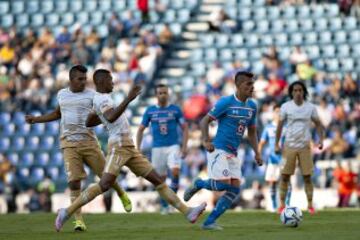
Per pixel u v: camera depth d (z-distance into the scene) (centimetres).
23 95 9106
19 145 8744
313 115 4750
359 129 8075
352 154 7675
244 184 7369
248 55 9469
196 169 7456
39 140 8731
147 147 7981
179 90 8944
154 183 3366
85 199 3362
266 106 7931
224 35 9831
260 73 8850
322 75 8719
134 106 8831
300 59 8944
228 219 4262
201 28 10075
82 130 3612
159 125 5116
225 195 3444
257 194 6838
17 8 10931
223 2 10425
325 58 9419
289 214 3597
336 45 9588
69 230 3653
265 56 8906
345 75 8719
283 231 3356
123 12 10562
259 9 10169
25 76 9362
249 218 4331
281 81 8469
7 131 8888
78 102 3603
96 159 3631
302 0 10312
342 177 6781
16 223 4209
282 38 9744
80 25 10094
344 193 6775
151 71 9200
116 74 9044
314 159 7475
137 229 3641
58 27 10425
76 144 3612
